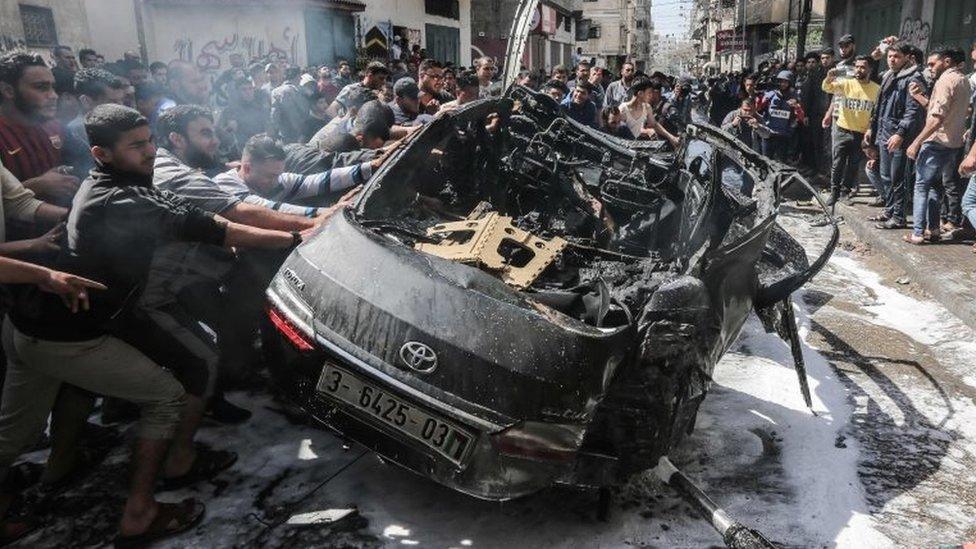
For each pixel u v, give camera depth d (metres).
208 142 3.22
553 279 3.17
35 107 3.32
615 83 9.88
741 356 4.25
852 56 8.29
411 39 20.05
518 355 2.30
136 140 2.35
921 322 4.92
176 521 2.55
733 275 2.87
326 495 2.79
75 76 4.18
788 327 3.59
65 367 2.36
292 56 15.16
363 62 15.57
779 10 26.83
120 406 3.38
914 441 3.34
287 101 6.62
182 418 2.81
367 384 2.38
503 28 28.45
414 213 3.78
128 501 2.49
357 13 17.17
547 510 2.71
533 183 4.46
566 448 2.32
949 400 3.76
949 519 2.76
